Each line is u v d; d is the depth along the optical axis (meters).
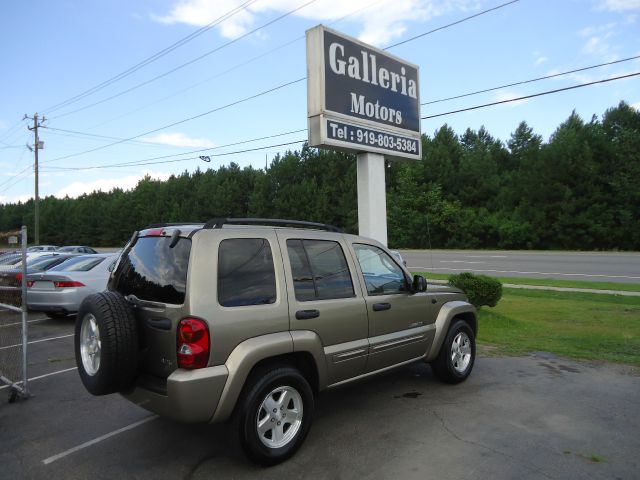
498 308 10.85
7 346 5.70
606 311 10.41
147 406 3.41
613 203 36.03
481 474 3.37
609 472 3.39
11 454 3.82
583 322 9.20
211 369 3.25
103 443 4.01
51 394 5.33
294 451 3.68
